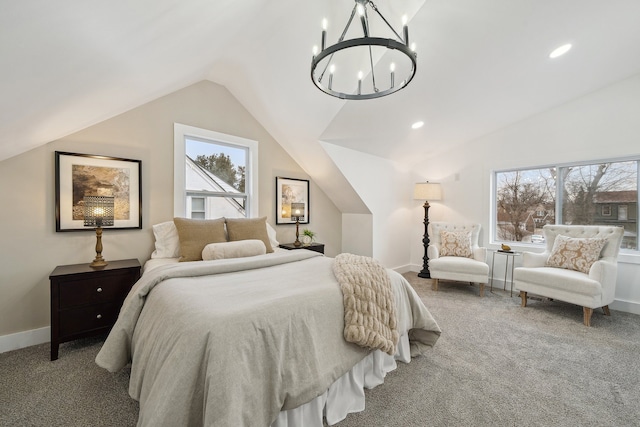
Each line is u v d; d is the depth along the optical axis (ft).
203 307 3.93
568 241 9.89
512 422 4.51
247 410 3.29
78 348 6.82
